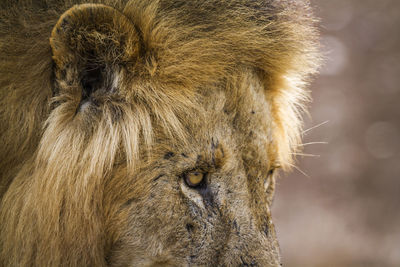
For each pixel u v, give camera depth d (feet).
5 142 21.29
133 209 21.01
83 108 21.01
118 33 20.48
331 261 78.38
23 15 21.30
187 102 21.43
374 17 121.80
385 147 110.93
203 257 21.27
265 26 23.52
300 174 105.29
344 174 106.83
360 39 121.08
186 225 21.34
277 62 24.61
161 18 21.63
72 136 20.62
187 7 22.24
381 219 97.81
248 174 22.25
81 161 20.58
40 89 21.15
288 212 101.09
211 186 21.65
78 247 20.84
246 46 22.84
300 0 25.93
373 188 106.11
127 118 20.94
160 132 21.20
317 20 27.71
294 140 29.01
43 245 20.65
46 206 20.45
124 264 21.45
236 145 22.00
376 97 116.16
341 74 117.70
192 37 21.99
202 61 21.83
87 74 21.03
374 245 84.74
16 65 20.98
